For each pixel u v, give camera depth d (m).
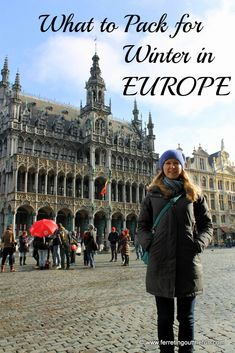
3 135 54.78
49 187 55.09
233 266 21.30
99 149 61.44
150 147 72.38
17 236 50.06
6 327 7.69
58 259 21.62
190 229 4.64
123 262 25.59
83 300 10.66
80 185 58.50
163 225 4.65
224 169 82.69
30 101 62.28
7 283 14.66
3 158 53.91
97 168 59.62
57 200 53.09
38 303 10.31
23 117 55.81
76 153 61.03
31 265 24.48
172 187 4.80
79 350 6.11
